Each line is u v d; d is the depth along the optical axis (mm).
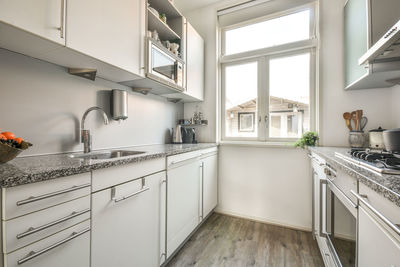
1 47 937
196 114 2574
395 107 1566
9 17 717
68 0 917
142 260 1141
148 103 2006
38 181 651
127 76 1409
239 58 2375
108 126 1548
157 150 1508
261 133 2287
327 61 1887
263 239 1812
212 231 1967
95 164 841
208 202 2139
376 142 1441
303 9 2070
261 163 2227
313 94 2039
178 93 2041
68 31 916
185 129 2408
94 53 1042
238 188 2344
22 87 1029
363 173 680
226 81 2535
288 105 2168
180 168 1575
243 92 2430
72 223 757
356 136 1663
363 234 684
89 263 824
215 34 2463
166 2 1770
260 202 2223
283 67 2203
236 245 1707
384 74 1236
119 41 1200
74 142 1293
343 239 942
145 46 1422
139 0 1372
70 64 1167
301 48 2076
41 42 874
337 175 999
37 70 1091
